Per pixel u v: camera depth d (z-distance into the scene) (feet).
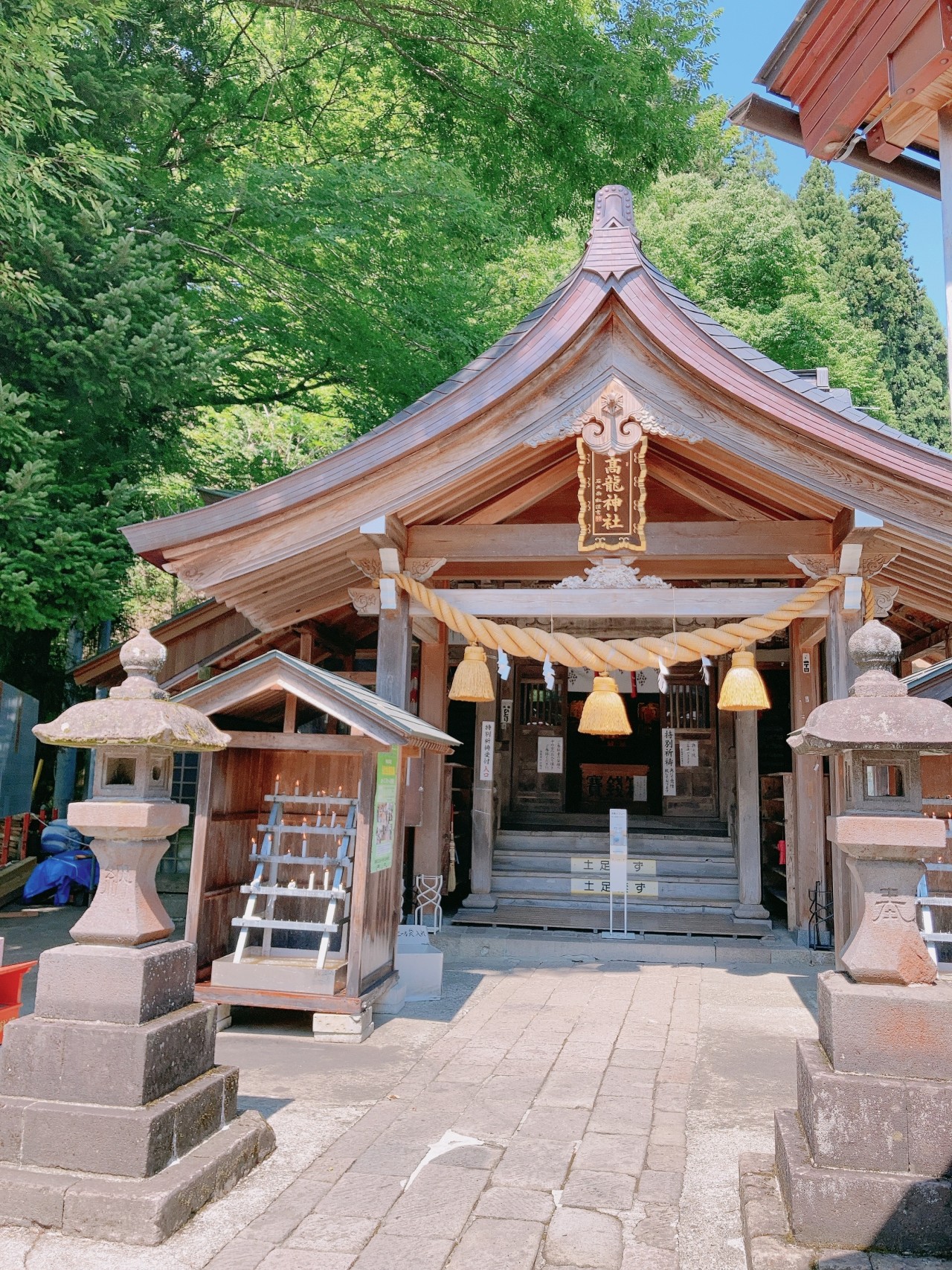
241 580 22.15
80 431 31.04
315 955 19.92
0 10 25.07
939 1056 9.94
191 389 33.58
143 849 11.89
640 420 20.42
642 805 50.29
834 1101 9.80
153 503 32.76
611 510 21.54
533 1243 10.03
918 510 18.93
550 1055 17.31
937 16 14.74
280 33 43.68
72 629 46.26
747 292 71.61
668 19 42.91
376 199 39.42
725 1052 17.66
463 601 22.24
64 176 29.32
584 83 40.37
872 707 11.06
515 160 45.55
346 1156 12.37
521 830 39.70
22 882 36.04
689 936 29.55
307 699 18.49
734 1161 12.35
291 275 41.14
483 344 43.78
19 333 28.22
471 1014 20.49
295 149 46.70
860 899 13.26
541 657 21.94
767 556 21.56
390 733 18.01
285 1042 17.93
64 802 46.26
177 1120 10.93
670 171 45.06
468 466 20.74
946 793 19.67
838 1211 9.42
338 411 55.01
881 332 106.42
